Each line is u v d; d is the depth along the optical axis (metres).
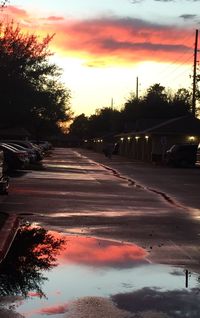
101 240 10.46
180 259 8.84
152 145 53.94
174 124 53.69
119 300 6.54
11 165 30.45
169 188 23.17
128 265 8.39
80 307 6.25
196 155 44.06
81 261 8.62
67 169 36.16
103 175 31.09
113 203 16.67
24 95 30.16
